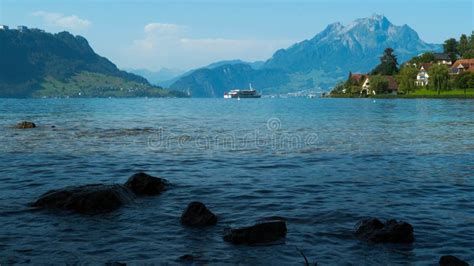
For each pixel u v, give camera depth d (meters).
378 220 13.21
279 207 16.05
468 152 30.98
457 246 12.04
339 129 50.44
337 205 16.34
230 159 28.05
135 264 10.74
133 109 124.44
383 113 85.69
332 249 11.80
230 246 12.02
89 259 11.06
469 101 145.00
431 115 77.19
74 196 15.70
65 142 37.25
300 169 24.31
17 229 13.40
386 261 11.01
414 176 22.20
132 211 15.42
